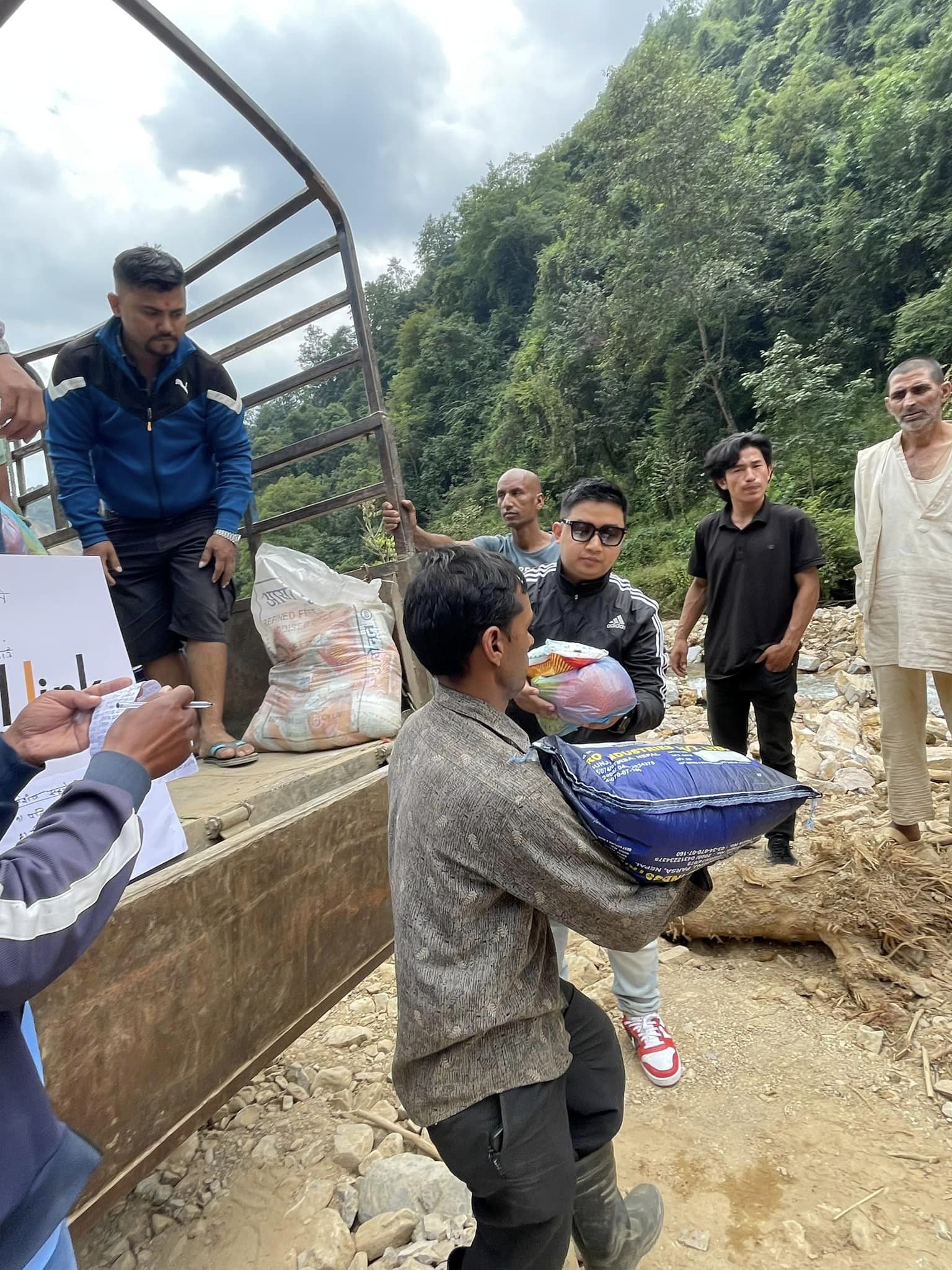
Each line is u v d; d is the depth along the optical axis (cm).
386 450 272
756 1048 230
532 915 113
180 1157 196
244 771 213
